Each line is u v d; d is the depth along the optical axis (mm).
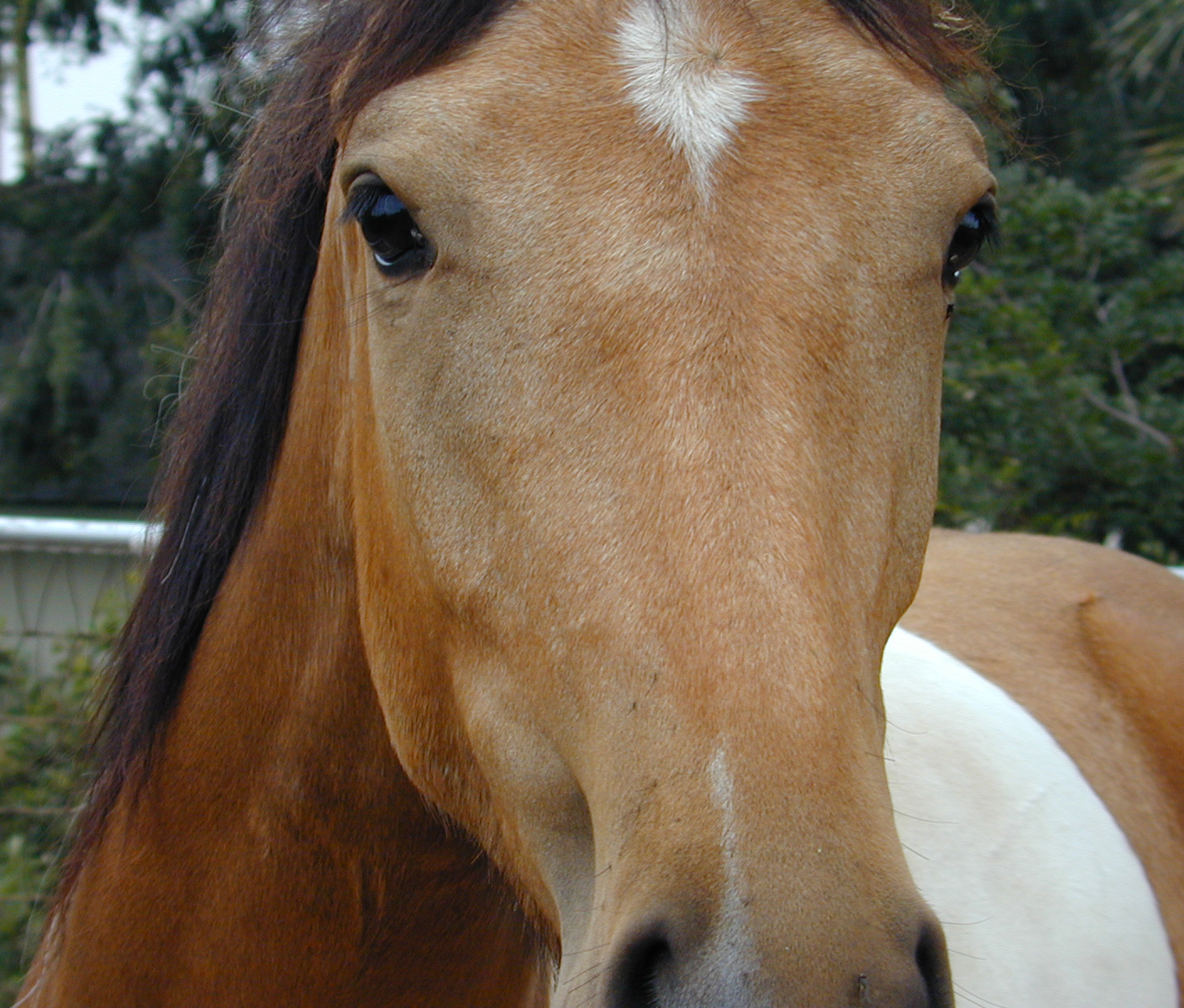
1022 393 4531
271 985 1537
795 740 873
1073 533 4863
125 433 8875
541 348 1053
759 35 1144
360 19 1337
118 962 1600
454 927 1554
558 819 1102
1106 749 2266
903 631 2332
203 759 1542
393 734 1362
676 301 1013
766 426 975
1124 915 2041
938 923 903
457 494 1147
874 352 1090
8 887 3256
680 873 860
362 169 1190
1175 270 4980
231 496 1556
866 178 1103
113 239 8789
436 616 1231
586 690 997
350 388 1408
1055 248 5094
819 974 796
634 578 964
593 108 1089
